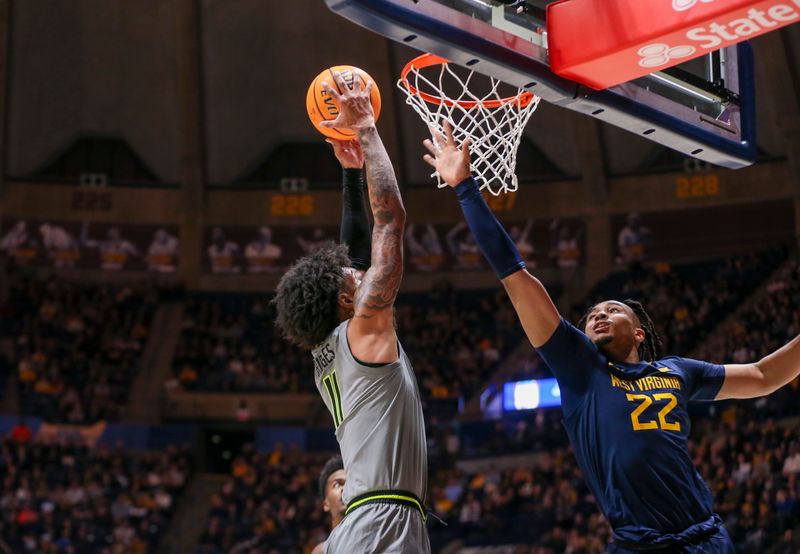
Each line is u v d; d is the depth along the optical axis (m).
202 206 26.88
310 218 26.88
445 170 3.82
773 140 24.16
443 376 23.95
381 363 3.25
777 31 22.22
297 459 22.84
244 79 25.97
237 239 26.89
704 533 3.50
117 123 26.66
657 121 4.52
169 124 26.50
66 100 26.05
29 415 23.16
